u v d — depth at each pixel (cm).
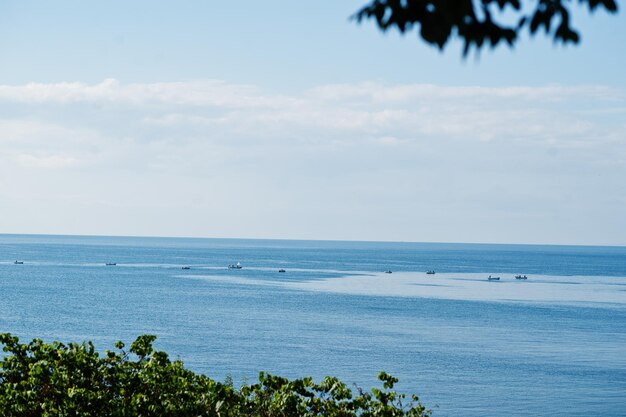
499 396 6156
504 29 509
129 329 9400
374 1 518
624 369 7444
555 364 7669
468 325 10656
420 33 504
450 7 489
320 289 16238
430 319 11275
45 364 1606
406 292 16100
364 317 11294
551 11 512
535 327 10588
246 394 1756
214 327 9775
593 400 6088
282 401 1688
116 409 1555
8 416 1534
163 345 8244
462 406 5800
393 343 8800
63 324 9669
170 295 13938
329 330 9769
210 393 1669
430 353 8169
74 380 1616
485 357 8000
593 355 8300
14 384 1568
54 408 1527
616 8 508
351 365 7344
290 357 7694
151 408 1570
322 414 1717
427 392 6262
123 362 1755
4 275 18312
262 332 9425
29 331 8988
